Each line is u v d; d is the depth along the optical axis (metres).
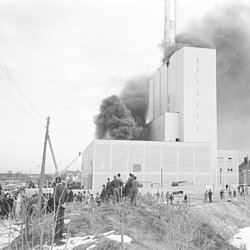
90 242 11.91
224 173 103.94
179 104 98.44
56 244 10.85
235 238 32.91
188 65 97.75
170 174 87.50
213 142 96.25
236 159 105.31
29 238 9.76
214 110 97.31
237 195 62.97
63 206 11.80
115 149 85.88
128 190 20.48
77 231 13.19
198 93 97.19
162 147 88.00
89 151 93.38
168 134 96.38
